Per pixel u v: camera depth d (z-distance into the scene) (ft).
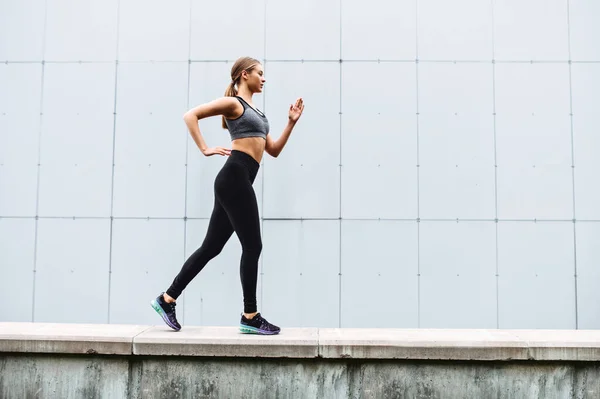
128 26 18.37
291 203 17.92
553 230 17.75
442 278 17.72
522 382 11.47
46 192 18.11
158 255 17.97
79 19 18.39
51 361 11.78
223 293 17.79
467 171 17.92
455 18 18.19
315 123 18.04
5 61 18.37
